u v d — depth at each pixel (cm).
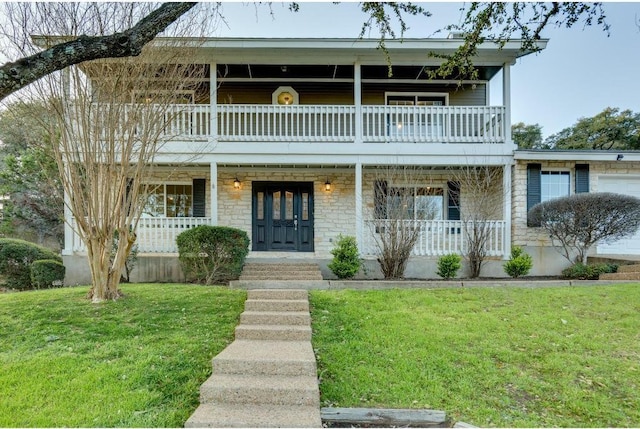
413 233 783
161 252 859
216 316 499
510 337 439
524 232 877
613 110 1942
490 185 878
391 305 548
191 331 449
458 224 833
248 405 321
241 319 482
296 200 1036
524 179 883
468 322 481
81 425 280
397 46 810
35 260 797
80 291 632
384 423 308
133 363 368
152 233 832
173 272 829
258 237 1024
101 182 561
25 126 584
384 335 445
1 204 1310
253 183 1031
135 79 560
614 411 315
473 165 855
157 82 590
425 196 965
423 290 634
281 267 805
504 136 859
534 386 349
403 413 310
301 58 851
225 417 295
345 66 948
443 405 324
